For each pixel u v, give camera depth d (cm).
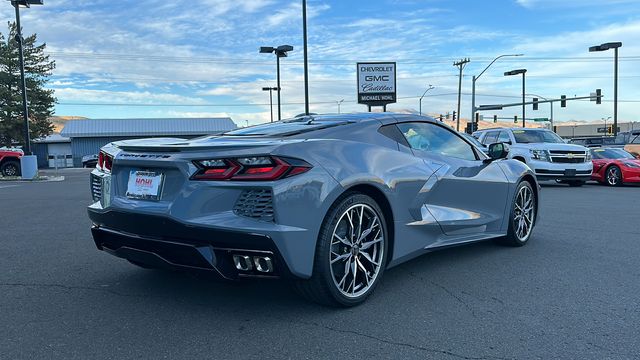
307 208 325
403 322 341
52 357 292
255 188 316
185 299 392
